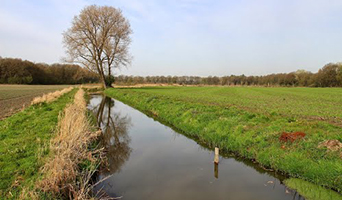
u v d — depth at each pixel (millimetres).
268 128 8312
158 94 27453
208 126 9906
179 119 12188
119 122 13836
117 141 9672
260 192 5336
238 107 14766
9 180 4812
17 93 29750
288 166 6109
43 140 7273
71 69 79062
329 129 7633
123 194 5242
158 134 10781
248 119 9844
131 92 30875
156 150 8445
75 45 36719
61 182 4738
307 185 5480
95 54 39156
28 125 9328
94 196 4973
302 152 6352
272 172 6387
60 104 16391
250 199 5020
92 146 7668
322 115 11414
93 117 13719
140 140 9797
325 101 19859
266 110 13297
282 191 5375
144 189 5477
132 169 6684
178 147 8773
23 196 4070
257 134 8102
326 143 6316
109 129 11992
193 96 24875
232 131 8828
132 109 19141
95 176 6168
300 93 33000
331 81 66438
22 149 6484
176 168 6746
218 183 5789
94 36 38781
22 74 64625
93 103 23219
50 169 4930
